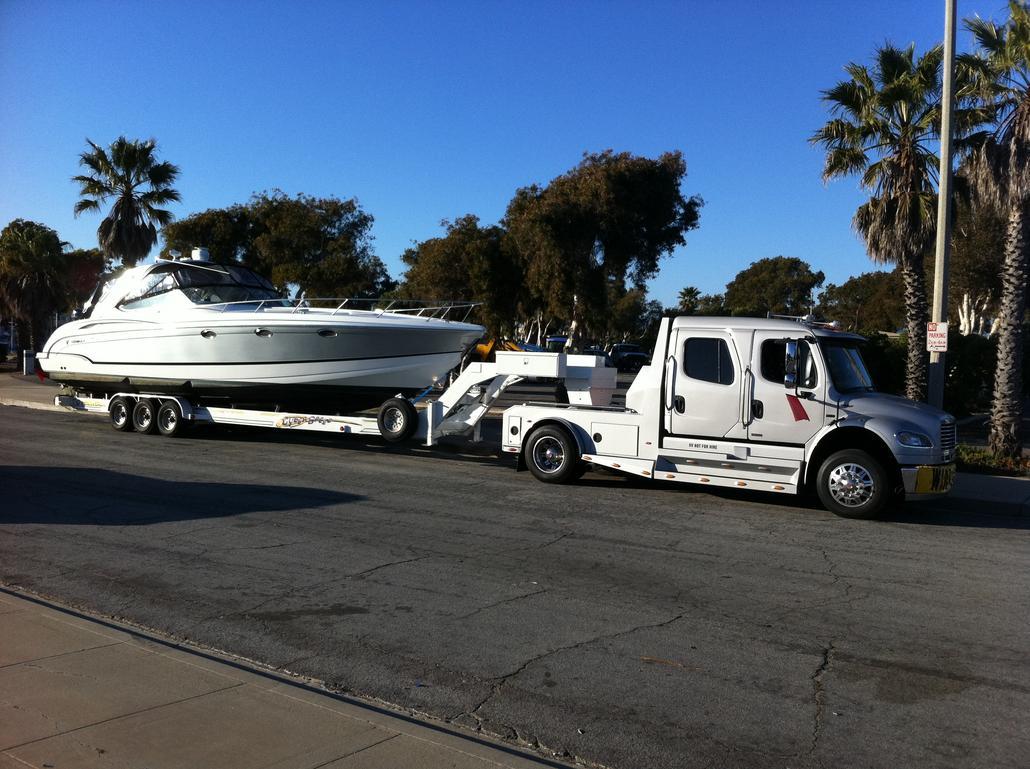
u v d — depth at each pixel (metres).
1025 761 4.04
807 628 5.96
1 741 3.78
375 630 5.81
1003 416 14.52
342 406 15.84
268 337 15.24
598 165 34.81
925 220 18.41
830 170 19.58
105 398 18.27
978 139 17.67
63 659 4.85
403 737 3.94
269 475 12.30
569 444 11.73
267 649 5.44
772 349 10.41
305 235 34.97
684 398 10.80
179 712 4.15
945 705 4.68
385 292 45.81
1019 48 14.27
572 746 4.16
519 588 6.84
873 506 9.81
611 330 70.50
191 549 7.93
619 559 7.82
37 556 7.61
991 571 7.68
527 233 35.00
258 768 3.60
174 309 16.55
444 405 13.65
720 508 10.48
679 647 5.54
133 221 32.62
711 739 4.25
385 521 9.30
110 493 10.64
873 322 70.62
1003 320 14.59
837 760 4.04
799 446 10.24
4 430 17.61
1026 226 14.52
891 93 18.23
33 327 40.41
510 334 41.12
